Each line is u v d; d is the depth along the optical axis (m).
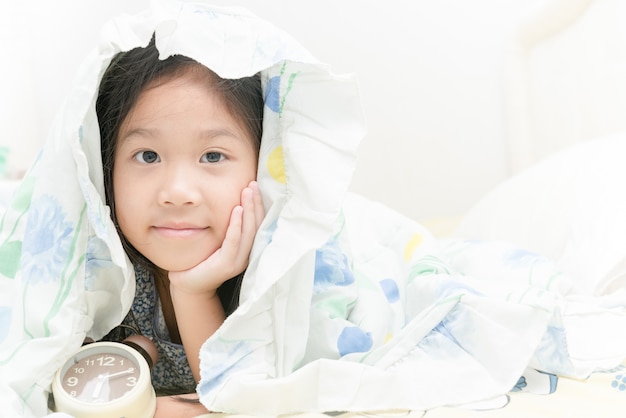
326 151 0.73
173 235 0.72
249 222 0.74
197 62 0.72
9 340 0.68
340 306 0.78
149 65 0.72
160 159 0.72
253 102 0.76
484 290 0.83
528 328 0.71
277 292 0.71
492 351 0.71
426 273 0.87
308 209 0.71
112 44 0.67
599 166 1.09
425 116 1.75
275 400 0.65
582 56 1.50
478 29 1.73
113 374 0.67
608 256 0.94
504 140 1.76
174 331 0.84
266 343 0.71
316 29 1.68
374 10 1.70
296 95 0.74
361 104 0.73
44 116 1.75
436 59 1.74
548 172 1.18
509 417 0.63
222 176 0.73
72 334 0.68
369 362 0.73
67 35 1.71
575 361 0.75
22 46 1.70
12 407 0.60
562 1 1.50
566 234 1.04
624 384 0.71
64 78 1.72
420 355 0.72
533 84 1.64
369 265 0.94
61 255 0.70
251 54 0.70
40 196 0.71
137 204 0.71
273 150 0.75
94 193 0.69
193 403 0.70
